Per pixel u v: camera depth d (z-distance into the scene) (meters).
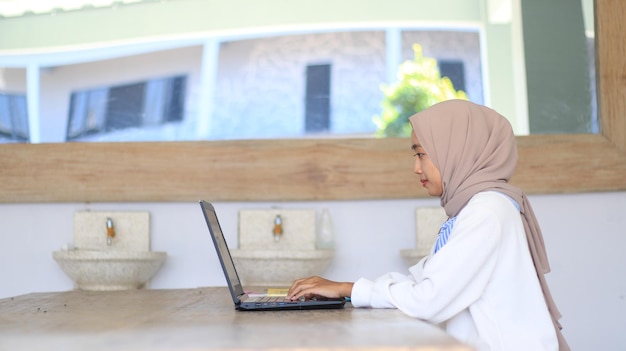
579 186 3.55
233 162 3.63
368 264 3.61
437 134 1.94
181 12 4.05
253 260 3.35
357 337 1.16
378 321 1.45
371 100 3.99
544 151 3.56
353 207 3.63
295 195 3.61
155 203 3.67
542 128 3.90
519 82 3.95
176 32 4.04
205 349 1.05
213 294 2.32
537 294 1.79
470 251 1.73
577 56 3.89
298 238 3.62
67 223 3.68
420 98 4.00
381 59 4.01
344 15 4.03
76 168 3.65
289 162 3.62
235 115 3.99
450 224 1.89
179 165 3.64
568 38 3.91
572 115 3.88
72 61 4.04
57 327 1.38
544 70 3.92
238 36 4.03
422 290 1.72
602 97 3.60
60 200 3.64
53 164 3.66
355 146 3.62
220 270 3.64
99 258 3.34
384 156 3.61
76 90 4.02
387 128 3.97
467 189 1.88
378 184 3.59
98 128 4.00
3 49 4.04
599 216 3.57
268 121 3.98
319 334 1.21
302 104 3.99
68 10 4.06
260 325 1.37
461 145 1.92
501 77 3.98
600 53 3.64
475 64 4.00
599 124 3.66
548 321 1.77
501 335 1.74
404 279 1.96
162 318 1.54
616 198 3.57
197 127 3.99
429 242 3.54
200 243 3.65
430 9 4.04
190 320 1.49
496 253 1.76
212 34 4.04
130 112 4.01
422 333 1.21
